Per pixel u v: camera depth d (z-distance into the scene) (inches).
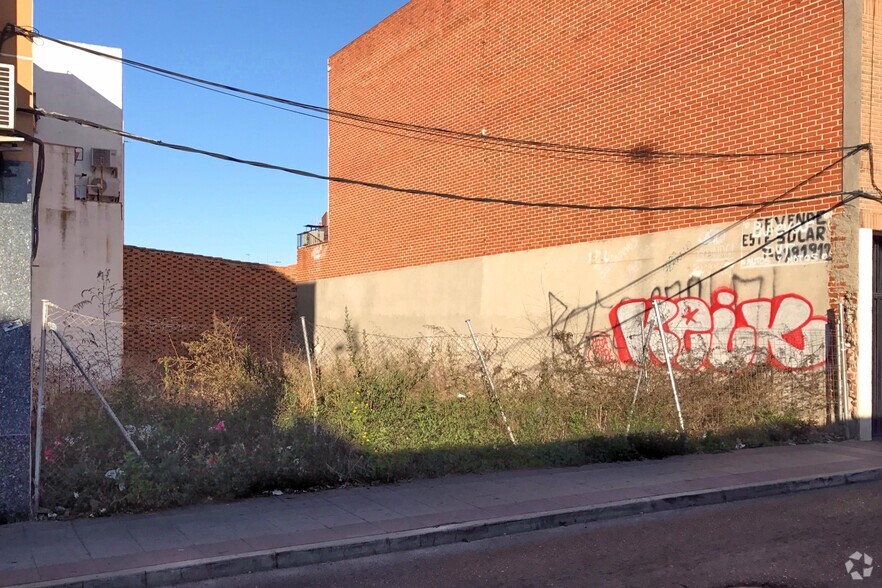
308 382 428.8
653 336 544.7
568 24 634.2
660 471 370.3
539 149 658.2
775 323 476.1
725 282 504.1
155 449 329.4
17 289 283.1
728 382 474.6
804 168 464.1
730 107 506.0
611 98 593.0
